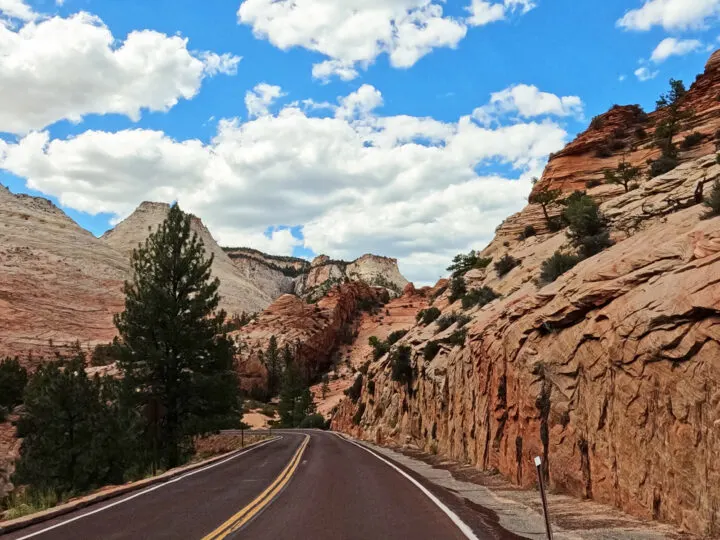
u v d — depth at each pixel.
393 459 22.50
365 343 162.75
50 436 25.05
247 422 98.81
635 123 53.50
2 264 161.38
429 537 7.66
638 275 10.49
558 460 11.20
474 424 18.31
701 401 7.14
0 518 13.41
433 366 28.28
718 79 47.06
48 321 139.00
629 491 8.58
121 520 9.58
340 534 8.00
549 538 6.29
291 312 155.75
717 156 19.83
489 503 10.67
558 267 18.30
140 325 29.19
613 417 9.40
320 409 107.50
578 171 50.03
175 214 30.48
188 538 7.90
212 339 30.89
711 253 8.86
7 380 58.16
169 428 28.75
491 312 21.44
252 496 12.13
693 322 7.78
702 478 6.88
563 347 11.90
